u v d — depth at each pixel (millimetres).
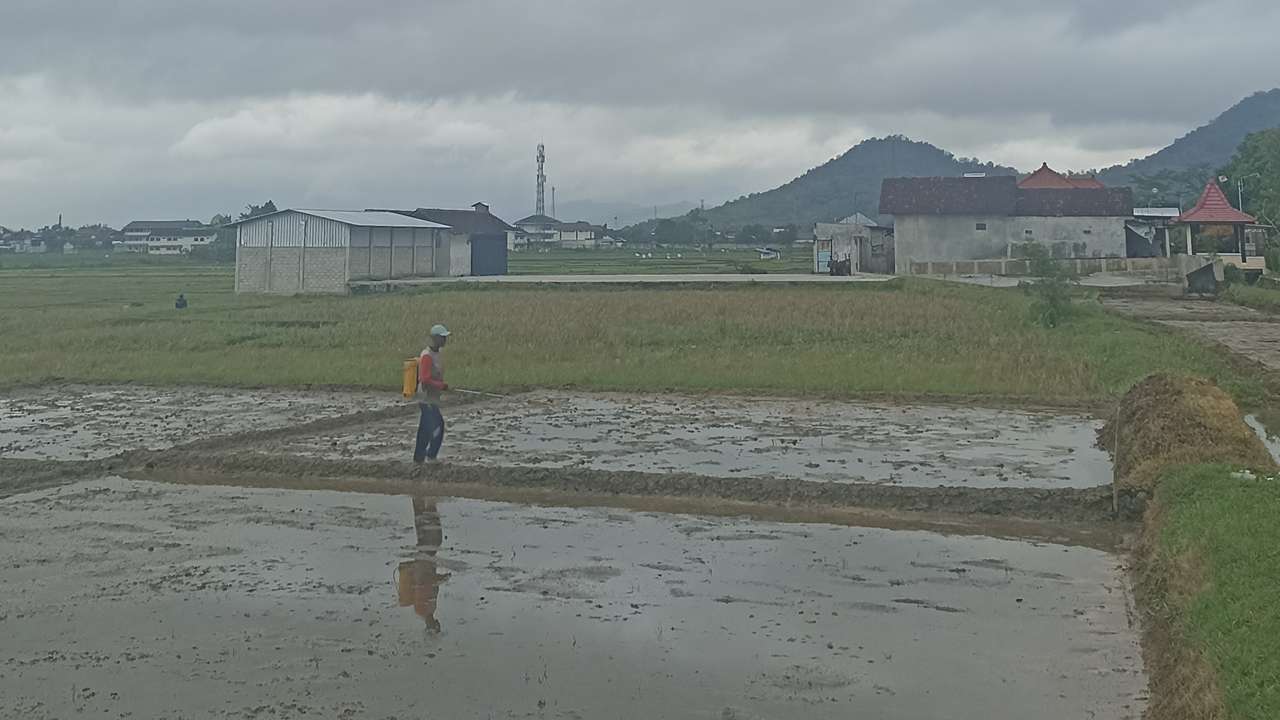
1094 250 53375
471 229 66312
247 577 9648
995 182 55375
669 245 146000
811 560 10148
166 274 79438
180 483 13930
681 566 9961
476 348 26547
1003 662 7523
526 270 72375
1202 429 12719
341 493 13297
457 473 13891
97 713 6742
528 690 7062
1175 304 40500
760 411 18922
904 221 53750
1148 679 7195
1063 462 14375
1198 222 54562
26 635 8156
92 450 15938
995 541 10828
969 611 8617
